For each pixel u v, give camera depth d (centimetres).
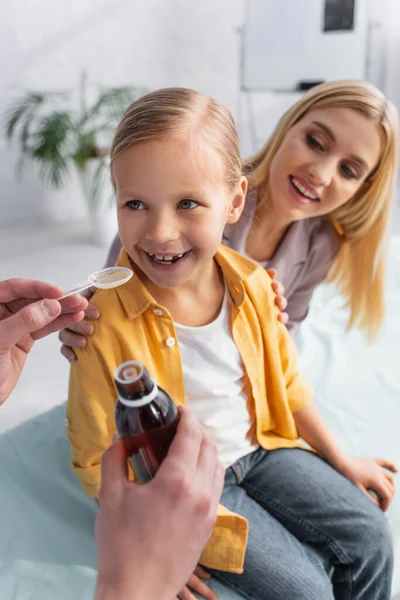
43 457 120
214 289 100
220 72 405
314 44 369
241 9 391
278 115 421
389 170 125
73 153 313
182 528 49
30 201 362
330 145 118
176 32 388
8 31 333
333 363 163
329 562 100
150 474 56
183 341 96
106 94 324
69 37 350
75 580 94
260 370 103
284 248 134
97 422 91
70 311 82
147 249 83
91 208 317
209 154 81
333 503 99
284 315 110
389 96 403
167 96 84
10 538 101
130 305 92
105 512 51
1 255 306
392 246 254
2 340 70
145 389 54
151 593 48
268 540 92
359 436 131
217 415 98
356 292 142
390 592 100
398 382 155
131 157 79
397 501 113
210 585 93
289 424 108
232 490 100
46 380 194
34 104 346
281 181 124
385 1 380
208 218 82
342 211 134
